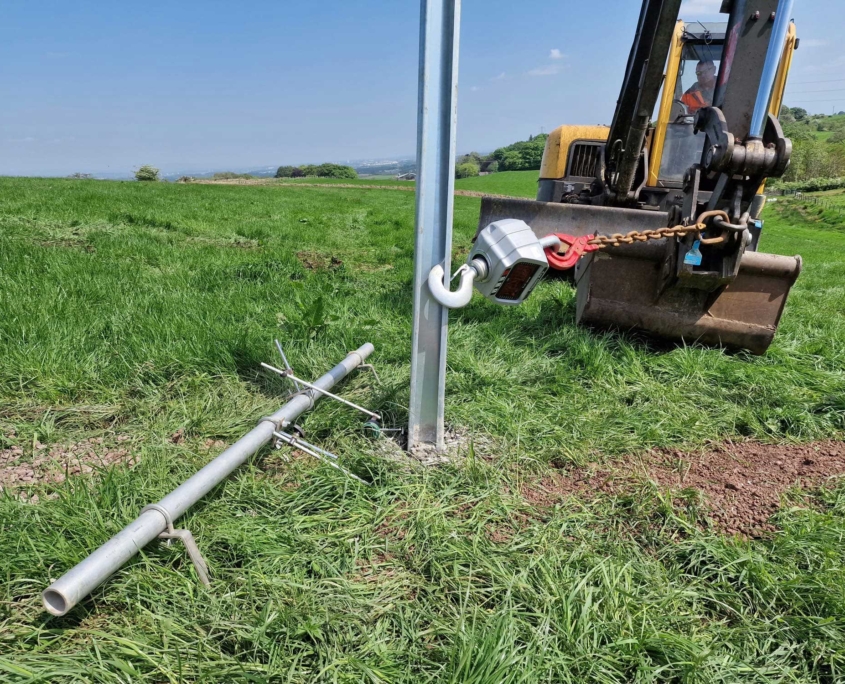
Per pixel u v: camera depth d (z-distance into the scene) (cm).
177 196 1905
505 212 541
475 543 211
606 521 234
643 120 483
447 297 221
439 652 169
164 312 426
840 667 170
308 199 2378
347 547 210
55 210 1092
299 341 396
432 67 218
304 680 158
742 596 198
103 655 160
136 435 280
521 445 287
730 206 326
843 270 1192
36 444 270
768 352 427
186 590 183
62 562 189
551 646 170
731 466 284
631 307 421
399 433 290
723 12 323
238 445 232
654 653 171
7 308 392
